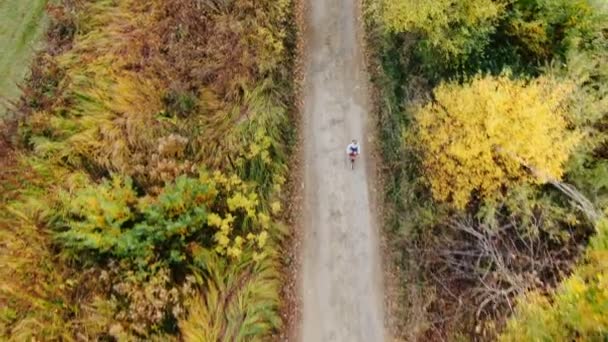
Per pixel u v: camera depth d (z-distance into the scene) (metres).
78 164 16.34
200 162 16.59
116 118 16.97
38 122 16.98
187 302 14.89
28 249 14.77
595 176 15.02
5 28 20.02
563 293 12.73
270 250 16.61
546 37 16.30
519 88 15.27
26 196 15.70
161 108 17.16
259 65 18.23
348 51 19.97
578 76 15.42
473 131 15.49
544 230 15.36
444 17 16.64
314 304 16.95
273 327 16.06
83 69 17.91
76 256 14.92
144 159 16.30
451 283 16.39
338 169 18.48
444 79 17.25
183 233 15.20
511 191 15.59
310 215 18.00
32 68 18.86
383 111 18.88
